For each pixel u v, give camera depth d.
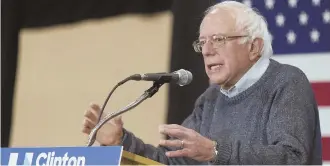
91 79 13.91
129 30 13.48
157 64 13.17
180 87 12.24
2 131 14.27
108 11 13.63
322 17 11.17
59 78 14.21
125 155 5.96
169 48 12.87
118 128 7.43
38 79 14.35
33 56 14.35
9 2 14.27
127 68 13.52
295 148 6.80
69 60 14.12
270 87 7.72
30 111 14.40
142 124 13.20
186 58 12.29
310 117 7.34
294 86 7.53
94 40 13.86
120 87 13.51
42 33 14.27
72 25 14.02
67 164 5.45
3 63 14.27
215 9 8.02
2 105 14.29
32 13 14.23
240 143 6.75
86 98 13.96
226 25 7.79
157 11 13.12
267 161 6.64
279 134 7.07
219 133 7.91
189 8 12.33
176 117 12.27
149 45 13.27
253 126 7.62
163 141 6.28
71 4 13.96
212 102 8.44
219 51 7.80
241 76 7.88
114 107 13.52
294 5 11.34
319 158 7.57
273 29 11.39
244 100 7.88
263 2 11.51
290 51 11.27
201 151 6.40
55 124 14.23
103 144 7.41
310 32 11.21
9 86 14.31
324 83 11.02
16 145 14.38
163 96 12.98
